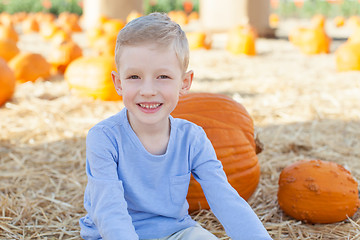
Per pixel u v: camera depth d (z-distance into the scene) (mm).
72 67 6312
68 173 3811
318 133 4930
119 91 1998
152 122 1895
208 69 8883
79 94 6215
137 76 1849
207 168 2076
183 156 2053
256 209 3096
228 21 15461
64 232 2797
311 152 4316
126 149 1992
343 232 2777
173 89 1875
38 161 4035
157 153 2027
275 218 2982
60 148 4387
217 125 2947
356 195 2910
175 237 2088
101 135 1967
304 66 9406
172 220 2094
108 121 2025
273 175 3717
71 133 4797
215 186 2039
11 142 4504
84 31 17859
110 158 1953
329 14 33250
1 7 28141
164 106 1888
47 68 7559
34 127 4969
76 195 3336
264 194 3361
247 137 3117
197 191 2828
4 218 2912
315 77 8117
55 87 6969
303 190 2842
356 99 6387
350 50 8523
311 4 33656
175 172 2047
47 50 11258
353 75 8117
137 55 1809
